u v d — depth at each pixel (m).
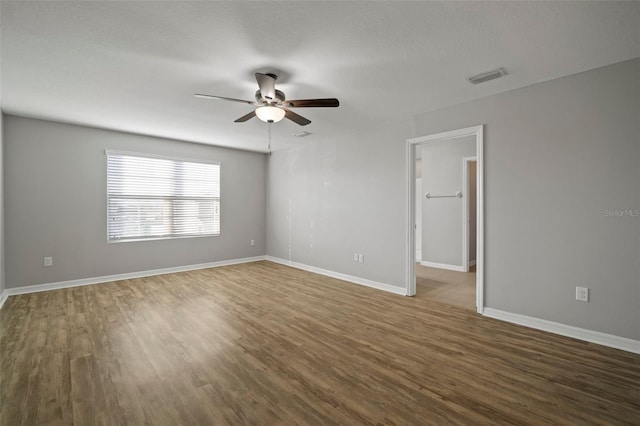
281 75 2.73
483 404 1.81
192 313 3.33
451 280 4.91
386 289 4.27
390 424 1.64
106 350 2.47
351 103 3.45
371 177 4.48
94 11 1.84
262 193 6.60
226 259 6.07
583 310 2.68
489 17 1.91
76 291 4.16
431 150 6.09
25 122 4.04
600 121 2.59
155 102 3.42
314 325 3.01
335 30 2.05
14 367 2.21
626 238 2.48
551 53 2.35
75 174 4.41
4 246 3.88
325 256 5.24
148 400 1.84
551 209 2.84
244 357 2.37
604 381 2.04
